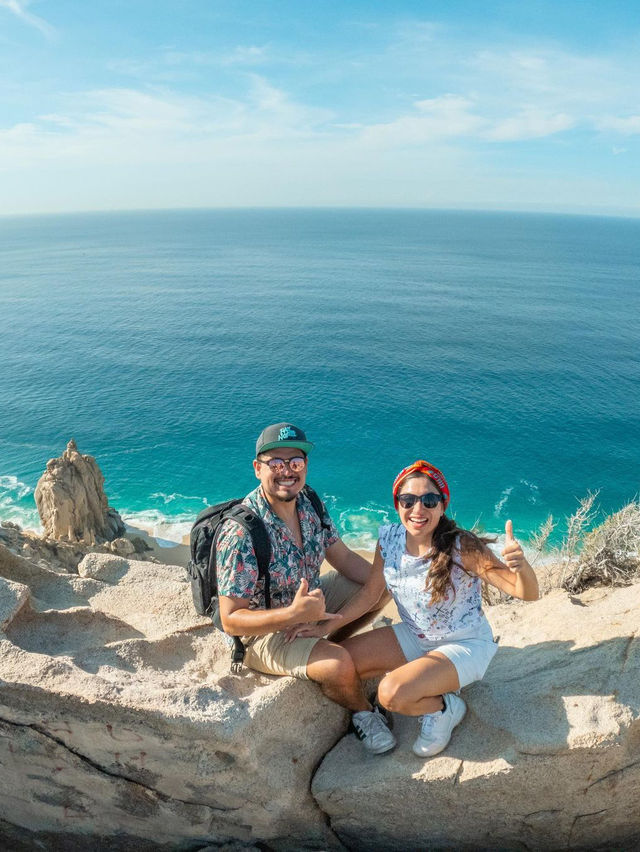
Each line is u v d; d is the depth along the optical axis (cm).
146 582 251
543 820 186
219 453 1989
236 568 186
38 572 248
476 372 3036
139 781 185
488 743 184
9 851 214
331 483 1759
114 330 4128
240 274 7831
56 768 188
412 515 185
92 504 1145
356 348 3591
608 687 189
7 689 176
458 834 194
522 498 1689
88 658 198
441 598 185
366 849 208
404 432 2194
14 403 2502
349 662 189
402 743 195
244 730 175
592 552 337
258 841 199
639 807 187
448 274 7894
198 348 3591
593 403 2522
